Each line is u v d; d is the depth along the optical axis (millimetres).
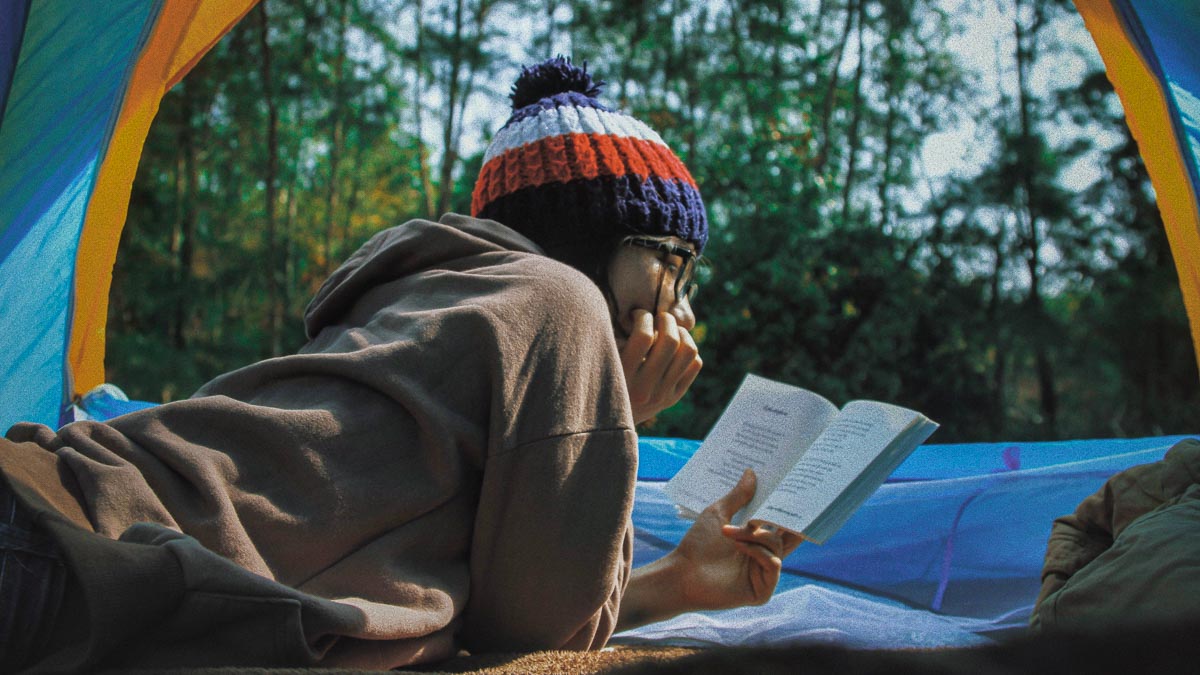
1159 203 2676
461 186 17266
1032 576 2625
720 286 8930
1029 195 12820
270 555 1234
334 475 1281
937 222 12375
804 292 8852
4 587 1005
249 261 19031
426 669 1284
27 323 2854
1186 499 1659
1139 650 492
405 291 1519
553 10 16156
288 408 1348
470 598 1394
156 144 17219
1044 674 513
